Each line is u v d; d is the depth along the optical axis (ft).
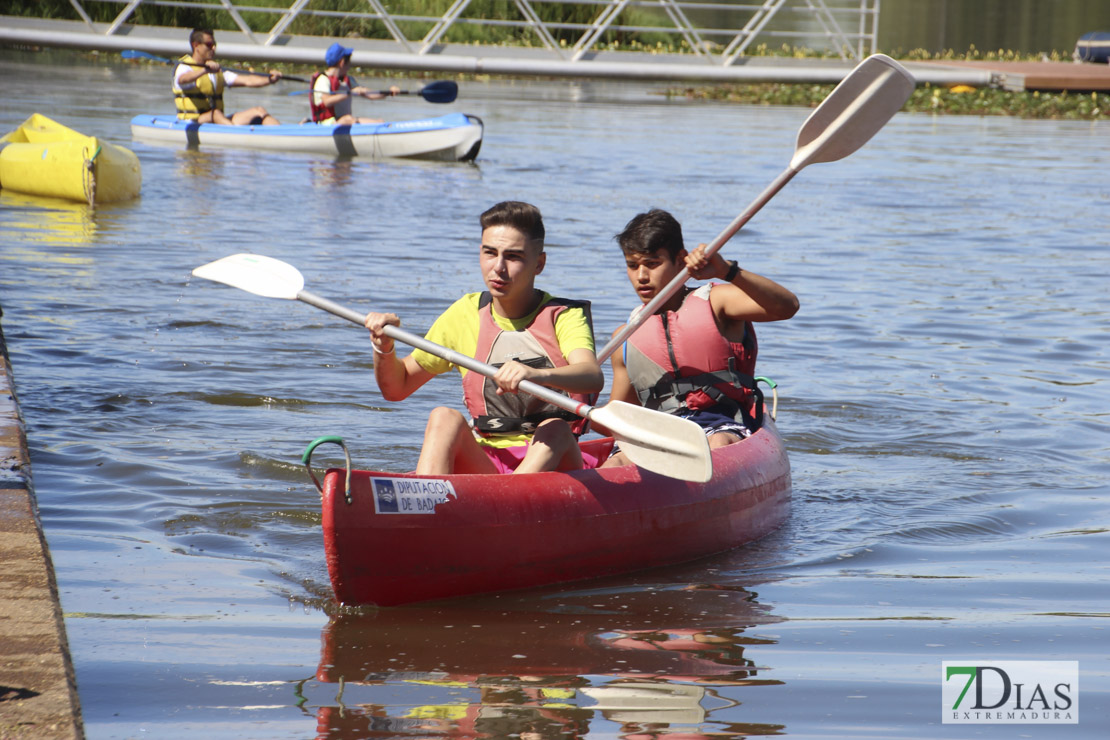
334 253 107.14
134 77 274.57
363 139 178.91
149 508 48.91
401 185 151.33
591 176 162.81
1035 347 81.61
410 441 60.08
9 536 41.50
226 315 84.53
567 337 45.73
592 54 318.45
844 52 345.72
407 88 280.92
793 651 36.27
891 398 69.36
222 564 43.42
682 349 51.06
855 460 59.06
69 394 64.54
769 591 42.27
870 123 52.90
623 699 32.48
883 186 161.89
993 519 50.47
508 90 295.89
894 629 38.17
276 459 55.83
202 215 125.18
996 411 67.26
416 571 40.16
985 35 455.63
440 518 40.42
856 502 52.90
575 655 35.83
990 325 87.51
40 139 144.77
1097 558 45.57
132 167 134.21
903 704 32.30
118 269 97.66
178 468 54.03
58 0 313.53
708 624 38.70
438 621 38.86
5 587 36.76
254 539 46.32
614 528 44.04
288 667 34.32
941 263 110.52
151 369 70.44
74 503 48.91
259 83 188.03
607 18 343.05
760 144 205.26
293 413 63.87
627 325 49.67
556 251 110.52
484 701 32.19
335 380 70.44
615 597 41.70
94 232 113.39
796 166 52.21
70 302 85.66
